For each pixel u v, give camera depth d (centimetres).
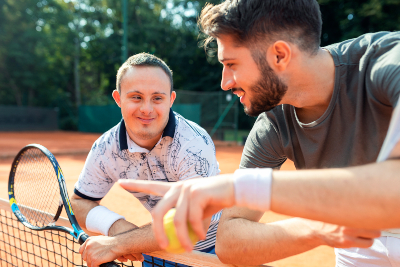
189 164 158
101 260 132
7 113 2147
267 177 67
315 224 84
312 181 65
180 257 122
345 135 107
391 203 60
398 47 88
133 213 438
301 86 101
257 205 67
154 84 149
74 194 178
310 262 305
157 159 167
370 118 100
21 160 207
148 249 127
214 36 100
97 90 3394
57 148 1190
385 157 65
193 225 67
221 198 68
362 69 97
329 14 2155
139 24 2878
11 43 2319
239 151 1241
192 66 2839
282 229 95
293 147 121
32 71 2459
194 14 2788
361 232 71
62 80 2753
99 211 159
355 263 132
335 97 103
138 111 151
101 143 173
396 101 80
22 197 215
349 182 63
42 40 2439
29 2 2342
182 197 69
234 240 105
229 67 104
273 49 94
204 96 1582
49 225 171
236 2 94
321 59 101
